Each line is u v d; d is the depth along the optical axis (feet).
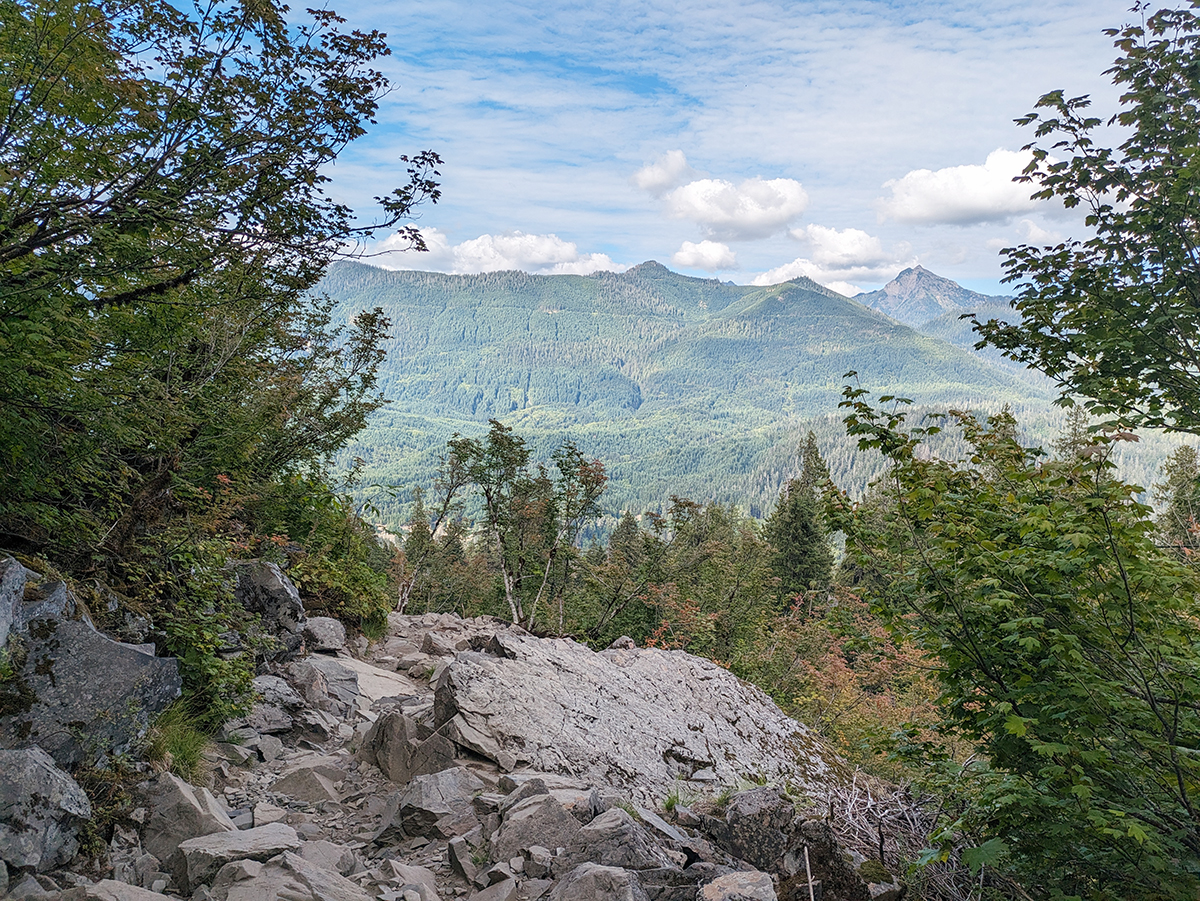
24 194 17.47
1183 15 23.18
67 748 15.57
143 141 19.47
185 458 27.27
